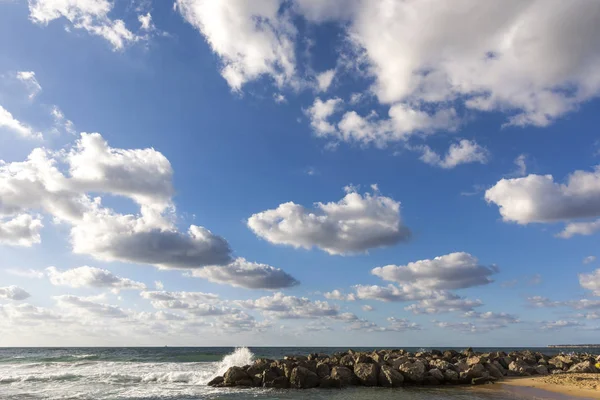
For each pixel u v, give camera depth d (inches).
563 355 2080.5
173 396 1176.8
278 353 4542.3
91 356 3154.5
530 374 1621.6
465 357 1881.2
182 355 3420.3
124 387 1347.2
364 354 1801.2
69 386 1360.7
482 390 1255.5
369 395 1183.6
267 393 1235.2
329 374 1440.7
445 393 1205.1
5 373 1699.1
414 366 1423.5
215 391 1270.9
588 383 1323.8
